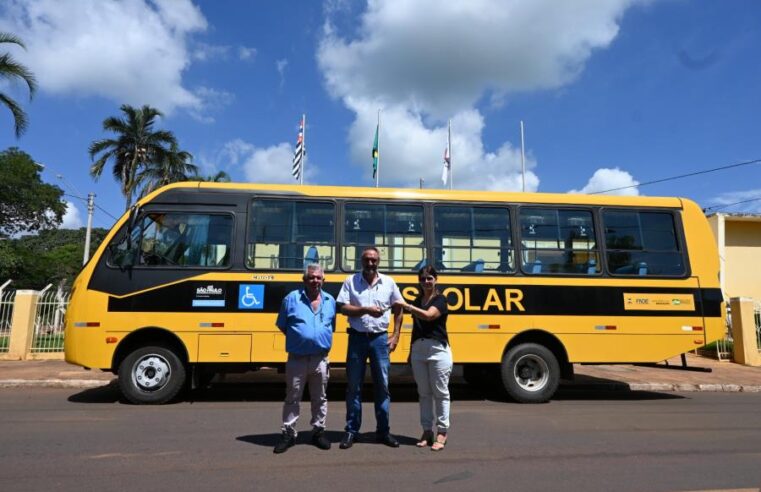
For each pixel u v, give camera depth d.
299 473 4.90
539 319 8.99
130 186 35.16
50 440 6.02
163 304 8.36
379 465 5.19
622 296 9.21
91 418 7.28
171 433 6.42
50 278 34.94
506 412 8.23
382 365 5.85
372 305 5.76
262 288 8.55
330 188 9.07
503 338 8.90
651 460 5.53
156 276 8.43
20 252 33.41
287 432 5.64
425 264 8.92
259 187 8.95
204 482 4.61
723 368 14.34
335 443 6.04
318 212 8.92
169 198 8.73
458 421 7.46
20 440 6.02
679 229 9.58
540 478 4.87
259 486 4.53
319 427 5.77
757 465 5.39
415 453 5.65
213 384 10.83
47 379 10.56
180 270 8.49
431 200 9.17
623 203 9.59
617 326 9.12
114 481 4.61
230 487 4.49
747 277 22.56
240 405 8.54
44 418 7.26
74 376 10.98
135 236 8.55
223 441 6.05
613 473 5.06
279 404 8.68
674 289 9.34
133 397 8.29
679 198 9.80
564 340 9.01
